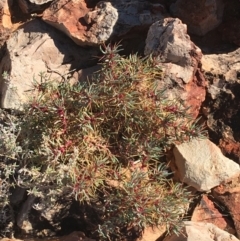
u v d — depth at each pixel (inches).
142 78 31.8
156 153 32.2
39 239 32.7
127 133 32.9
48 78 33.9
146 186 30.5
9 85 34.3
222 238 31.7
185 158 33.6
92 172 29.8
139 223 29.7
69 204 32.2
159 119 31.7
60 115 30.6
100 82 32.4
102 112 31.6
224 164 33.4
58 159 31.4
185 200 31.1
